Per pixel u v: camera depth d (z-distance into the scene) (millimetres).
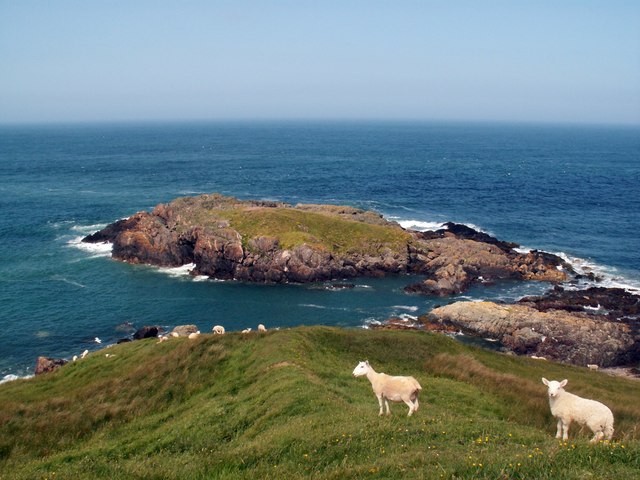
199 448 20969
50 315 70938
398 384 20734
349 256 88750
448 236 104625
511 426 20312
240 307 75062
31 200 144625
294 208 115250
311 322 70188
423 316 71188
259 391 26266
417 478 13156
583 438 17156
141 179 187625
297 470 15703
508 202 147000
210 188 168750
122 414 28062
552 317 65125
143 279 85750
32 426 26406
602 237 109562
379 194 159625
